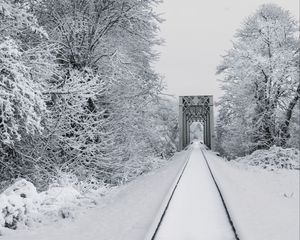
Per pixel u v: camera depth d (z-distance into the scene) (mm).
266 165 24438
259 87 27516
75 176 12836
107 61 16094
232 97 30438
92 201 9984
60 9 15750
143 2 15578
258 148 28969
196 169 17125
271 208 11797
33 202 8695
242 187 15055
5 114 9883
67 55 15602
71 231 7363
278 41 28406
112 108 17156
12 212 7676
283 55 26359
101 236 6848
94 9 15656
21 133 11789
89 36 15648
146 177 14961
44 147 12844
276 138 26703
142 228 7035
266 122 26984
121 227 7281
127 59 17109
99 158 14367
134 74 16766
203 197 10141
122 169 15859
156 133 19500
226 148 39344
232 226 7141
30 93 9625
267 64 26188
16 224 7684
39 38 14352
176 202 9281
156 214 7406
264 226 8875
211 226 7305
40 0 12594
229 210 8133
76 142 13648
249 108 27562
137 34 16891
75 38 15180
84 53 15453
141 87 17734
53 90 12461
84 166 14172
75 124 14461
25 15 10797
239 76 28500
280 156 25250
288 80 26328
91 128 14180
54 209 8773
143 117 18703
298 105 28672
